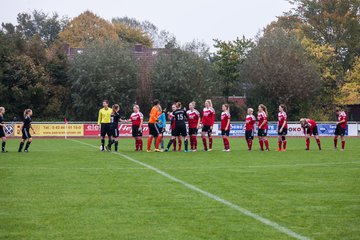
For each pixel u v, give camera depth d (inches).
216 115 3892.7
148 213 570.9
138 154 1424.7
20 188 753.0
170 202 639.1
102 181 833.5
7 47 3636.8
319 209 596.1
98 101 3678.6
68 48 4938.5
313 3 4645.7
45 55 3939.5
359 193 716.0
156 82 3777.1
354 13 4557.1
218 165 1111.6
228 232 484.1
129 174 932.6
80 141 2411.4
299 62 3786.9
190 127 1581.0
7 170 994.7
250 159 1278.3
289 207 608.4
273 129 3097.9
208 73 3914.9
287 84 3752.5
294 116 3814.0
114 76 3656.5
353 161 1234.6
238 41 4205.2
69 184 796.6
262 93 3873.0
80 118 3722.9
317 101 4037.9
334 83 4212.6
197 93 3752.5
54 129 2965.1
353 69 4311.0
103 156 1347.2
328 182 833.5
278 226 508.7
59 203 629.9
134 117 1572.3
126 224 517.7
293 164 1149.1
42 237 464.8
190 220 536.1
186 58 3887.8
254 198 671.1
